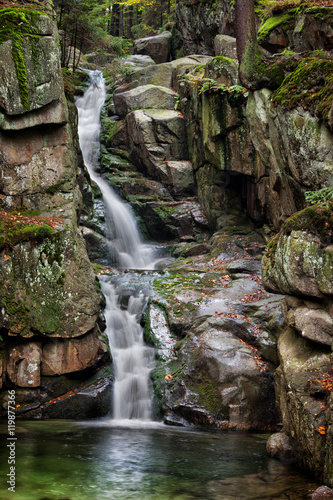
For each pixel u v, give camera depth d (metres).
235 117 11.82
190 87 15.09
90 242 13.04
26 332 8.05
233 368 7.64
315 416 4.79
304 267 5.30
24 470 5.07
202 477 5.02
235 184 13.85
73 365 8.43
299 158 6.74
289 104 6.79
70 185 8.95
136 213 14.98
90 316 8.58
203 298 9.48
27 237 8.11
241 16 8.94
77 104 18.19
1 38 8.17
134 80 18.44
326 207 5.15
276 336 8.12
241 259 11.23
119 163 16.41
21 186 8.66
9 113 8.24
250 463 5.52
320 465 4.68
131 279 10.81
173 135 15.84
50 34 8.59
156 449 6.07
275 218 10.62
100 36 18.14
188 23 18.88
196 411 7.44
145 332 9.23
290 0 10.05
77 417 7.91
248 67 8.51
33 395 8.08
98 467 5.28
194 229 14.40
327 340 5.21
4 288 7.93
